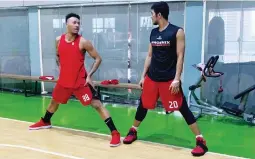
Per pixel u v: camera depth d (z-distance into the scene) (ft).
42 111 18.11
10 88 24.84
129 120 16.21
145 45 18.97
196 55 17.76
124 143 11.98
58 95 12.78
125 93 20.17
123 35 19.70
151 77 11.13
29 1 22.52
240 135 13.84
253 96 16.79
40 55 22.81
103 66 20.70
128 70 19.77
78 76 12.16
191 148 11.71
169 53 10.68
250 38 16.53
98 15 20.42
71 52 12.05
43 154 10.80
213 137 13.57
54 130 13.67
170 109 11.03
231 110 15.69
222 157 10.57
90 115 17.13
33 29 22.81
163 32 10.59
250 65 16.66
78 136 12.87
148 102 11.37
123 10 19.48
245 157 11.14
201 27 17.48
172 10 18.15
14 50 23.95
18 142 12.03
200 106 16.63
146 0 18.49
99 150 11.23
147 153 10.94
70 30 11.87
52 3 21.68
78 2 20.83
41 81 22.43
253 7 16.25
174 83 10.55
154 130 14.35
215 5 17.13
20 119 16.28
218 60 17.44
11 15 23.59
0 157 10.52
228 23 16.97
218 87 17.58
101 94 20.88
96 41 20.72
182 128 14.64
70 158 10.44
